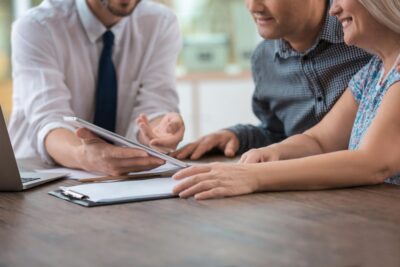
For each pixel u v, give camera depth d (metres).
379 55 1.62
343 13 1.56
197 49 4.73
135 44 2.46
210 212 1.22
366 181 1.44
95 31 2.36
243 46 4.82
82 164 1.75
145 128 1.90
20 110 2.32
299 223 1.12
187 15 4.81
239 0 4.80
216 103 4.71
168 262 0.92
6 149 1.46
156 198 1.35
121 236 1.07
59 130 2.03
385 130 1.46
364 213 1.19
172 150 1.95
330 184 1.41
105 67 2.40
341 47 2.02
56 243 1.04
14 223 1.19
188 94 4.68
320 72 2.07
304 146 1.81
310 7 1.96
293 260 0.92
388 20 1.49
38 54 2.27
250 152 1.74
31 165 1.98
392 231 1.06
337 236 1.04
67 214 1.25
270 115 2.33
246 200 1.32
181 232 1.08
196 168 1.42
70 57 2.35
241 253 0.96
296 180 1.40
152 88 2.47
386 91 1.52
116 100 2.43
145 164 1.60
